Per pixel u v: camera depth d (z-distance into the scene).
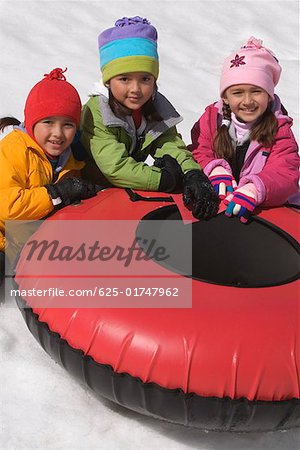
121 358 2.04
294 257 2.59
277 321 2.09
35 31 5.79
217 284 2.22
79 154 3.02
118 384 2.06
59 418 2.23
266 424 2.05
